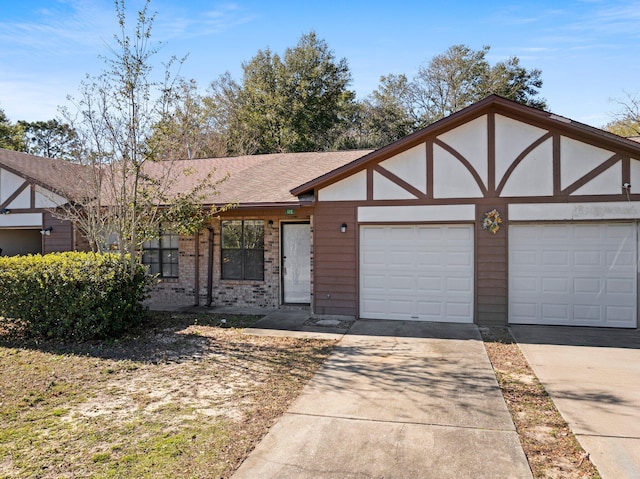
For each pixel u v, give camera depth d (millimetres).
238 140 30188
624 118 26969
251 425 5004
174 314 11453
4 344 8719
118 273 9055
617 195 9406
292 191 10820
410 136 10109
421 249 10477
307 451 4426
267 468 4117
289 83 32031
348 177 10766
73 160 12203
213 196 11883
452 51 35719
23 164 14805
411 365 7160
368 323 10273
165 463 4203
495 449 4438
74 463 4223
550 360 7375
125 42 9391
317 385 6270
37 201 13859
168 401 5727
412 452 4395
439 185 10242
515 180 9867
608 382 6309
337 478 3955
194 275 12812
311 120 32188
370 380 6465
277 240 12141
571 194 9602
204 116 11875
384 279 10695
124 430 4906
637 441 4570
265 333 9383
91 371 6977
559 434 4742
